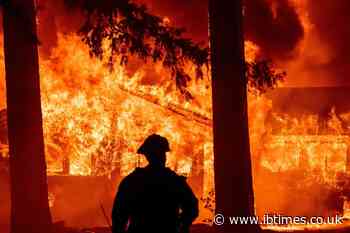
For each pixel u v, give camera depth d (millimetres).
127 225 7871
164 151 7199
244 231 15648
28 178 14891
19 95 14703
